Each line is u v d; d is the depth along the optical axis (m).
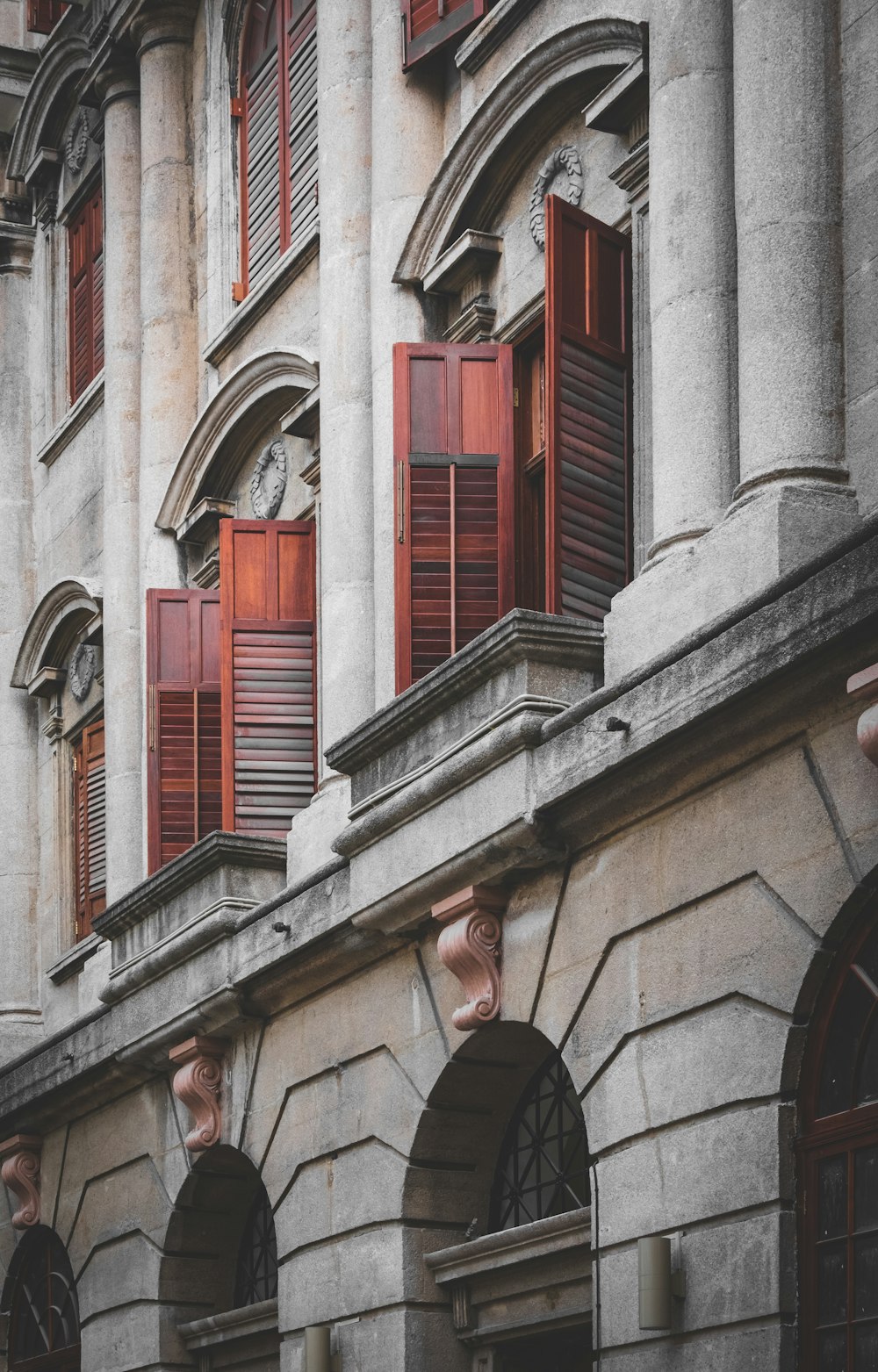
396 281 19.05
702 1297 12.98
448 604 16.72
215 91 24.47
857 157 13.89
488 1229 16.72
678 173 14.90
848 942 12.42
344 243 19.86
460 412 17.02
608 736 13.79
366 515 19.27
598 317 15.79
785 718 12.67
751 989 12.89
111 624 24.86
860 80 13.93
